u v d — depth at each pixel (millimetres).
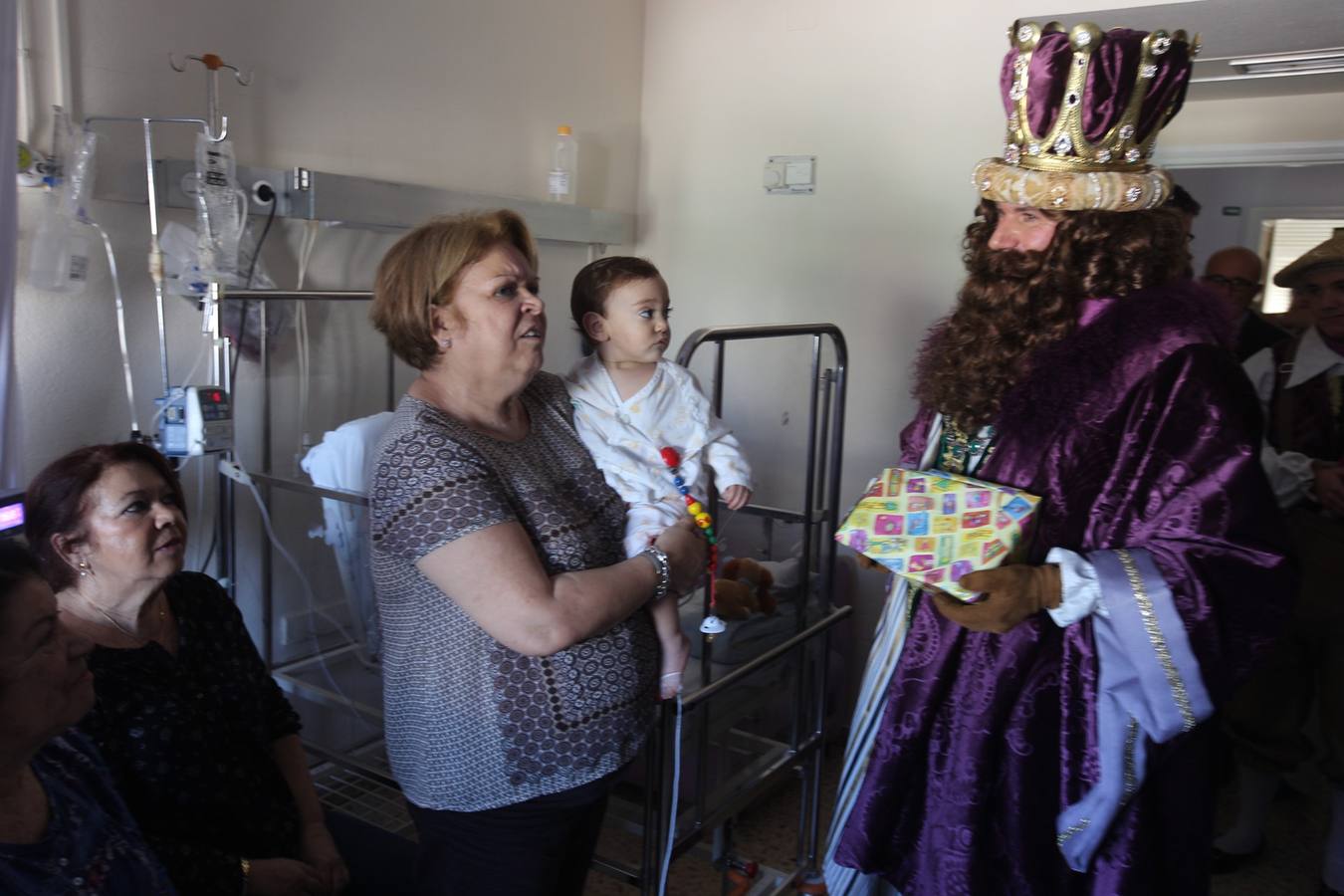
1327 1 2182
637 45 3254
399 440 1130
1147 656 1115
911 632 1330
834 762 2869
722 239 3199
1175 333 1146
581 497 1330
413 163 2547
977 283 1266
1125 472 1160
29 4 1728
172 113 1991
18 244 1750
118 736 1180
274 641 2215
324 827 1455
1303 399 2264
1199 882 1229
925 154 2834
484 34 2697
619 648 1226
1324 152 2373
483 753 1164
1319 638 2193
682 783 1869
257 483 1972
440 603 1159
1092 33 1128
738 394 3213
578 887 1377
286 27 2193
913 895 1310
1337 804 2211
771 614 1956
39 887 933
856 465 3045
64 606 1246
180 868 1151
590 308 1478
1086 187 1154
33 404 1834
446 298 1150
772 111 3061
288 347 2281
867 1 2869
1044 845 1209
